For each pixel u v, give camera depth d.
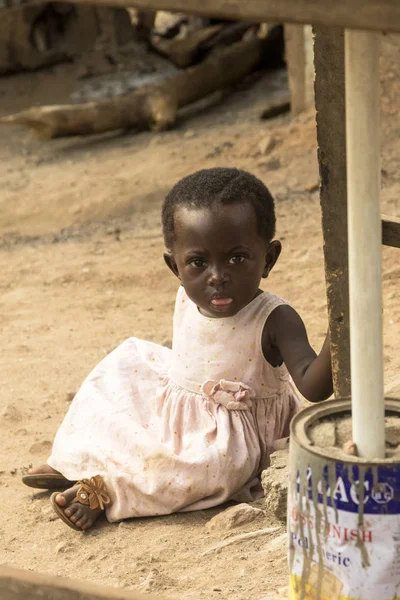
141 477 6.18
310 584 3.79
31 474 6.89
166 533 5.99
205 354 6.32
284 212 14.26
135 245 14.34
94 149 21.53
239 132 19.62
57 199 17.48
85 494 6.22
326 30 4.83
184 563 5.55
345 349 5.40
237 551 5.59
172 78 21.78
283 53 24.20
